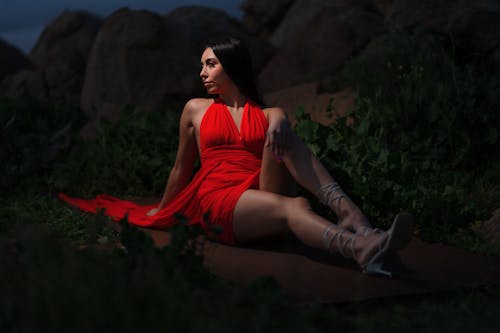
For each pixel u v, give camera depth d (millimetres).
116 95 9445
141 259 2555
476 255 3891
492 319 2895
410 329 2764
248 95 4113
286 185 3906
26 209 4828
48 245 2467
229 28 10562
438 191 4508
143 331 1979
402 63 7062
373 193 4336
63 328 1965
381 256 3232
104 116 8883
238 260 3607
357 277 3307
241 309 2459
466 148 5512
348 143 4809
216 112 4066
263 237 3814
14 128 6816
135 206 5078
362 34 8906
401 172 4555
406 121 5738
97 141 6668
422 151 5484
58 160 6410
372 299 3008
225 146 4008
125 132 6387
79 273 2197
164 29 9617
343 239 3357
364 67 7441
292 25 11859
